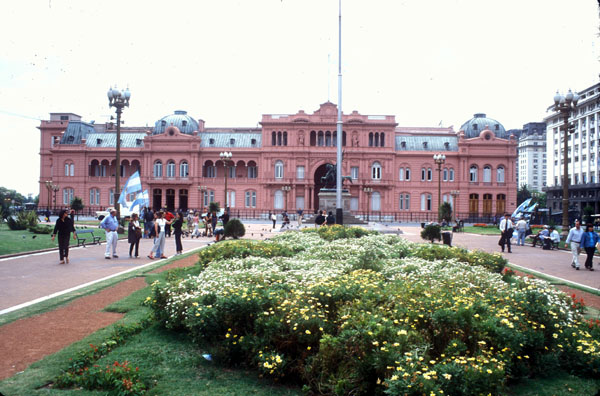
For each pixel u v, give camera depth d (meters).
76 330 8.59
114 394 5.84
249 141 78.00
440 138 78.69
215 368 7.03
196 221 34.22
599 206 84.81
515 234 31.81
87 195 76.44
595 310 10.89
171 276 11.28
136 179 35.62
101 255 20.98
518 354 6.84
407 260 13.97
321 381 6.26
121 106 34.06
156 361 7.13
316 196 79.38
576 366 7.02
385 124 74.06
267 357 6.68
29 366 6.71
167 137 75.19
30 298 11.48
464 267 12.96
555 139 104.38
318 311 7.35
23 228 32.34
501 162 75.31
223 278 9.77
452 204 74.94
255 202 75.12
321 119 73.88
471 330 6.69
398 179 75.44
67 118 85.69
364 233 24.09
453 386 5.54
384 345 6.04
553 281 14.89
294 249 18.16
